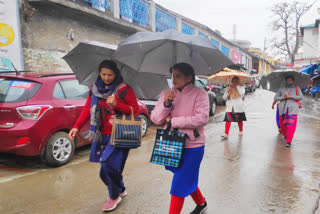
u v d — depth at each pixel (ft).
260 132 24.13
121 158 9.04
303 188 11.75
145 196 10.89
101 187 11.84
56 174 13.42
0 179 12.74
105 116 9.07
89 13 28.66
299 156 16.55
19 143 12.94
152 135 22.76
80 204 10.23
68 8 26.68
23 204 10.21
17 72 15.37
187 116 7.65
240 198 10.77
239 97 21.52
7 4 22.03
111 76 8.68
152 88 10.39
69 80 15.88
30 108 13.07
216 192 11.32
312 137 21.89
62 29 28.45
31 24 25.21
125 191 10.80
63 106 14.52
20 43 23.30
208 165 14.79
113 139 8.64
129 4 37.35
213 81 23.27
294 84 19.38
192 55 7.89
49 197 10.80
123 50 8.14
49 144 13.87
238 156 16.53
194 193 8.97
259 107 43.21
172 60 8.34
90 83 10.25
